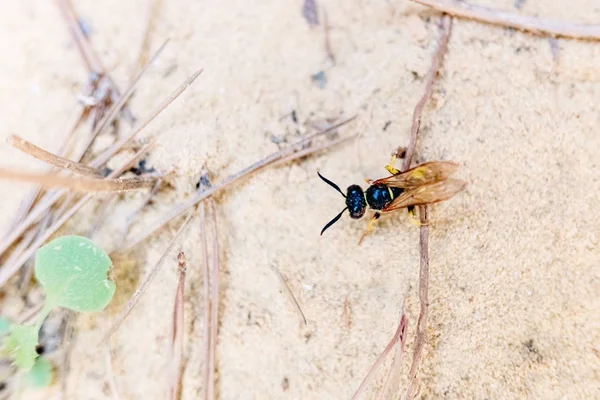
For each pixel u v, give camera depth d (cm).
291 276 12
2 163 13
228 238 13
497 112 13
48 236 12
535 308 12
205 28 13
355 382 12
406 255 12
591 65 13
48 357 12
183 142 13
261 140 13
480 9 13
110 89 13
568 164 13
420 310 12
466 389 12
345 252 12
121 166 13
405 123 13
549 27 13
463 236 12
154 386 12
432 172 12
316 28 13
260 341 12
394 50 13
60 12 13
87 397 12
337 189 13
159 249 12
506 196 13
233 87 13
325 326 12
